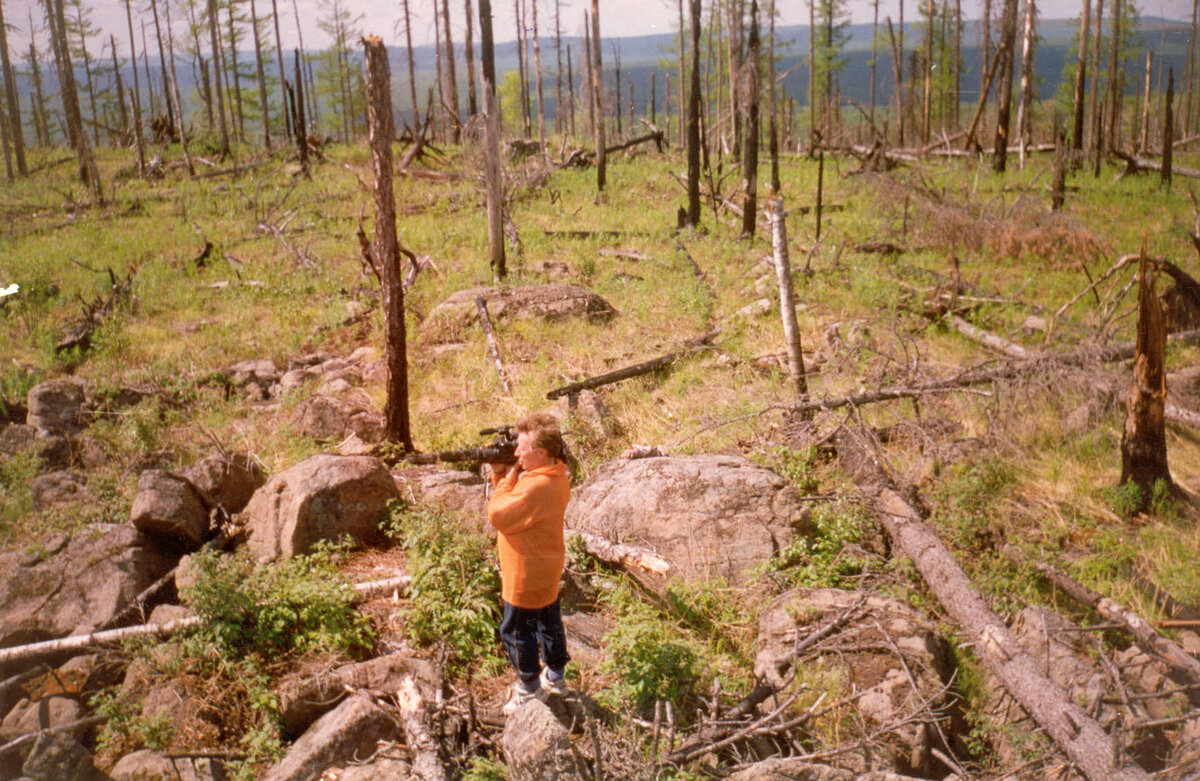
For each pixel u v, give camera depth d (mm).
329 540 6383
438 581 5461
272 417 9719
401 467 8047
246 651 5145
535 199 22359
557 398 9547
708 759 4148
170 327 13219
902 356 10297
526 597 4367
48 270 17016
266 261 16938
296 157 30109
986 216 16969
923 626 5203
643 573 5926
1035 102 40875
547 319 12086
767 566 5891
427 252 16594
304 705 4699
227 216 22109
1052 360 8266
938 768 4598
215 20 43562
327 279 15133
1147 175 26031
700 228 18078
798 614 5266
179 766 4395
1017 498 7242
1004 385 8125
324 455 6898
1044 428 8344
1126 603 5695
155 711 4719
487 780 3947
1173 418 8219
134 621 5688
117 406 9680
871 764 4164
